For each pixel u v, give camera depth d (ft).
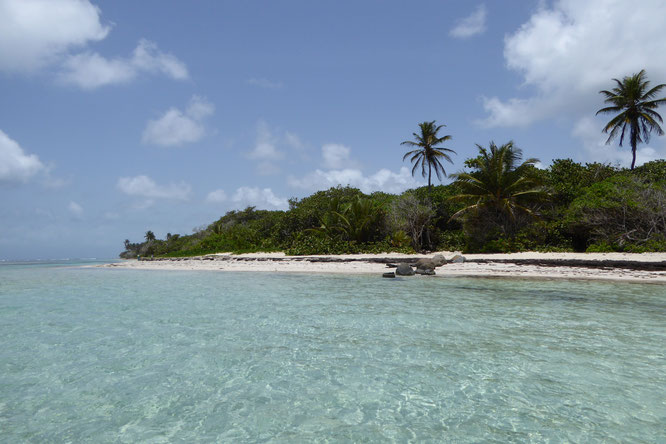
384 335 22.49
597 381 15.23
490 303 32.89
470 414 12.58
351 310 30.22
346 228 103.19
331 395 14.19
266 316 28.14
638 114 101.24
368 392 14.43
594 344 20.33
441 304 32.60
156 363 17.79
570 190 89.25
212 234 180.96
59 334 23.13
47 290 46.26
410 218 98.32
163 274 74.28
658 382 15.06
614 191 76.69
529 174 86.53
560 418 12.22
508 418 12.27
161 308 31.96
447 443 10.73
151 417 12.53
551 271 57.52
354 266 74.84
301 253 99.60
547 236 81.41
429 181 122.21
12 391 14.64
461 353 18.93
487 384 15.05
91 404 13.52
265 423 12.09
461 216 90.94
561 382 15.16
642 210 71.41
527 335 22.29
